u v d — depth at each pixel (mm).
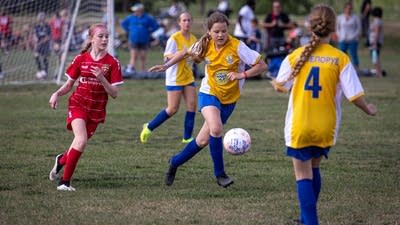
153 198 11773
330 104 9367
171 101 17203
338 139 18203
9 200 11461
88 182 13008
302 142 9305
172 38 17203
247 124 20609
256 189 12539
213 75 12367
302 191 9391
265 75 34469
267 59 34219
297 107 9367
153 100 26266
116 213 10758
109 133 18859
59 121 20828
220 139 12195
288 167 14523
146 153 16031
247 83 32781
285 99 26859
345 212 10961
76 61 12375
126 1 75562
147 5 70875
